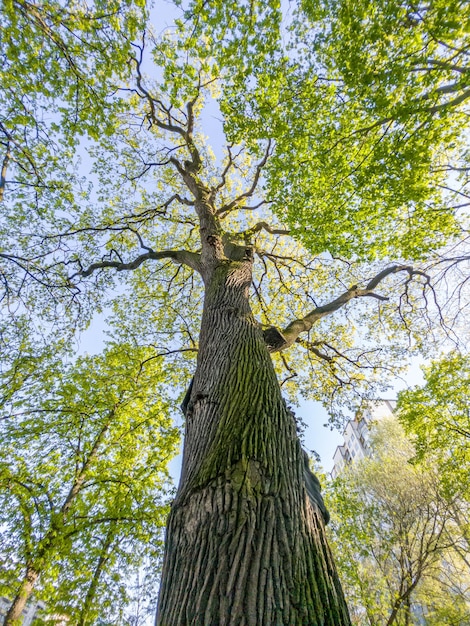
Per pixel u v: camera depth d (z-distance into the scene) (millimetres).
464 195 6578
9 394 8406
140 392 9586
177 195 8758
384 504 12859
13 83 4762
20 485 7461
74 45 4793
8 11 3850
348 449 40250
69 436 8570
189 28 4637
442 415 9883
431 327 8641
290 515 1708
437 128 4984
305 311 10062
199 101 8938
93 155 8656
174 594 1472
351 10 3826
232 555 1473
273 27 4426
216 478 1802
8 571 6465
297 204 6230
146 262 10141
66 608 6609
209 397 2588
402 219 6902
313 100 5160
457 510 11109
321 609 1377
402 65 4070
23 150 5031
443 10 3367
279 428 2264
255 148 5832
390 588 10484
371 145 5562
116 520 7570
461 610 11000
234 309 3652
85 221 8641
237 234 7434
